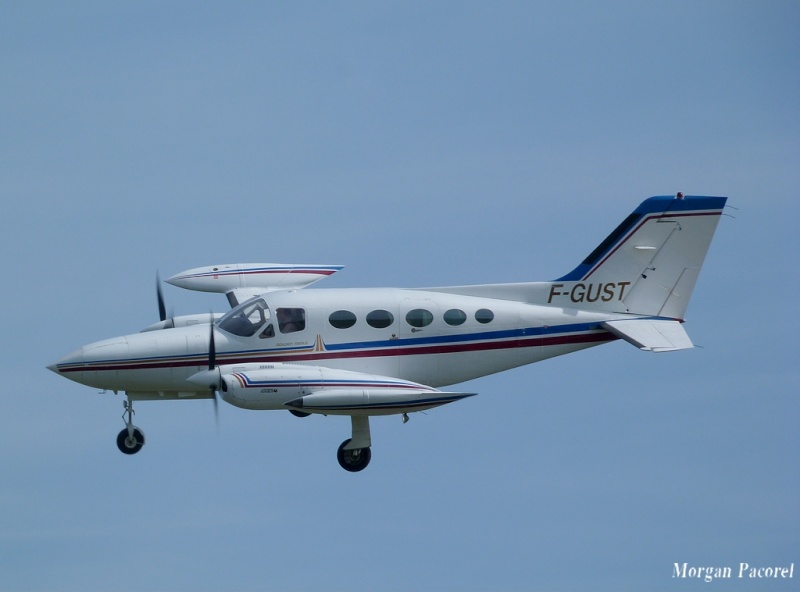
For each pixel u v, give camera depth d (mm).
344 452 104500
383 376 101188
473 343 105625
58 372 101938
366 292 105500
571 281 108438
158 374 102438
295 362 102875
